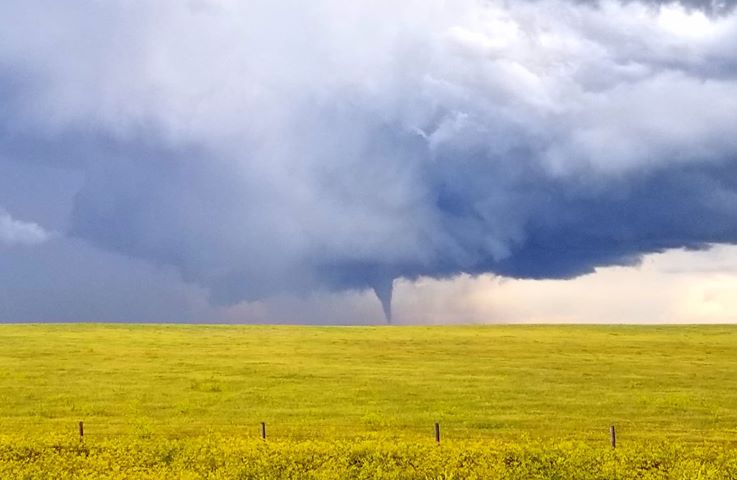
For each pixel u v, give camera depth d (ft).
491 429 141.90
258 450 110.52
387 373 237.45
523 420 151.74
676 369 249.75
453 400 181.16
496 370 246.88
